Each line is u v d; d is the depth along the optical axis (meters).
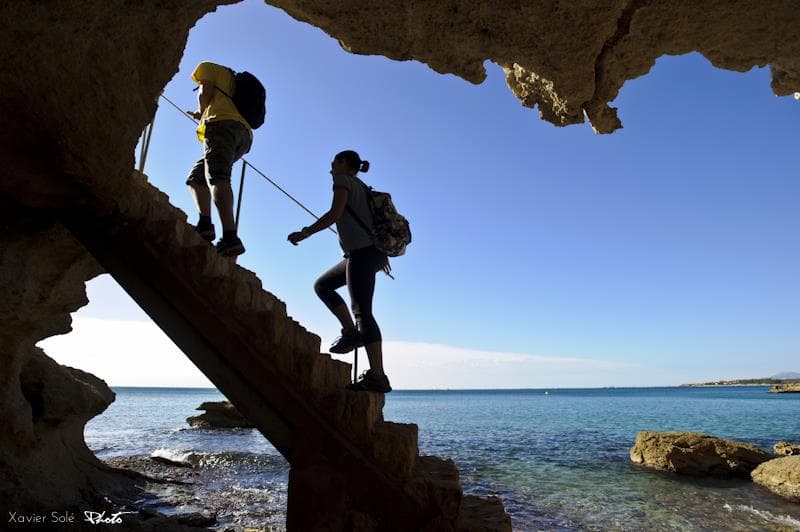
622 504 9.70
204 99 4.05
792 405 53.81
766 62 4.77
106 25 2.89
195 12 3.60
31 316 4.76
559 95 5.35
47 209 3.75
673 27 4.36
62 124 3.02
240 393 3.26
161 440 17.41
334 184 3.56
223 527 5.79
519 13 4.31
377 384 3.57
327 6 4.45
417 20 4.53
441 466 3.68
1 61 2.63
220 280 3.42
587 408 60.00
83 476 5.93
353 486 3.03
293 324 3.79
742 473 12.83
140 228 3.62
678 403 70.06
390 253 3.68
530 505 9.44
